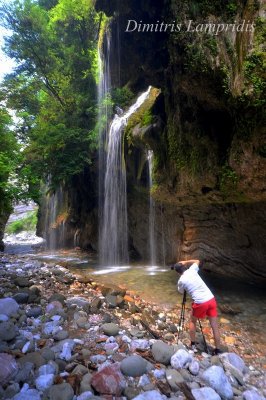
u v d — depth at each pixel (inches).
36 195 540.7
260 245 303.9
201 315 166.6
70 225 743.7
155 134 318.3
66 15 570.6
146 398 116.7
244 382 144.8
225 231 332.5
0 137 484.4
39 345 155.3
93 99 564.7
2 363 127.7
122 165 470.6
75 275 345.4
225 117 222.4
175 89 250.7
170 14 201.6
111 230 529.0
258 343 188.9
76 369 132.4
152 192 343.6
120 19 257.6
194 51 186.5
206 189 264.1
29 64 597.9
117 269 426.9
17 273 318.0
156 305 253.4
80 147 549.6
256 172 197.9
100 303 223.0
